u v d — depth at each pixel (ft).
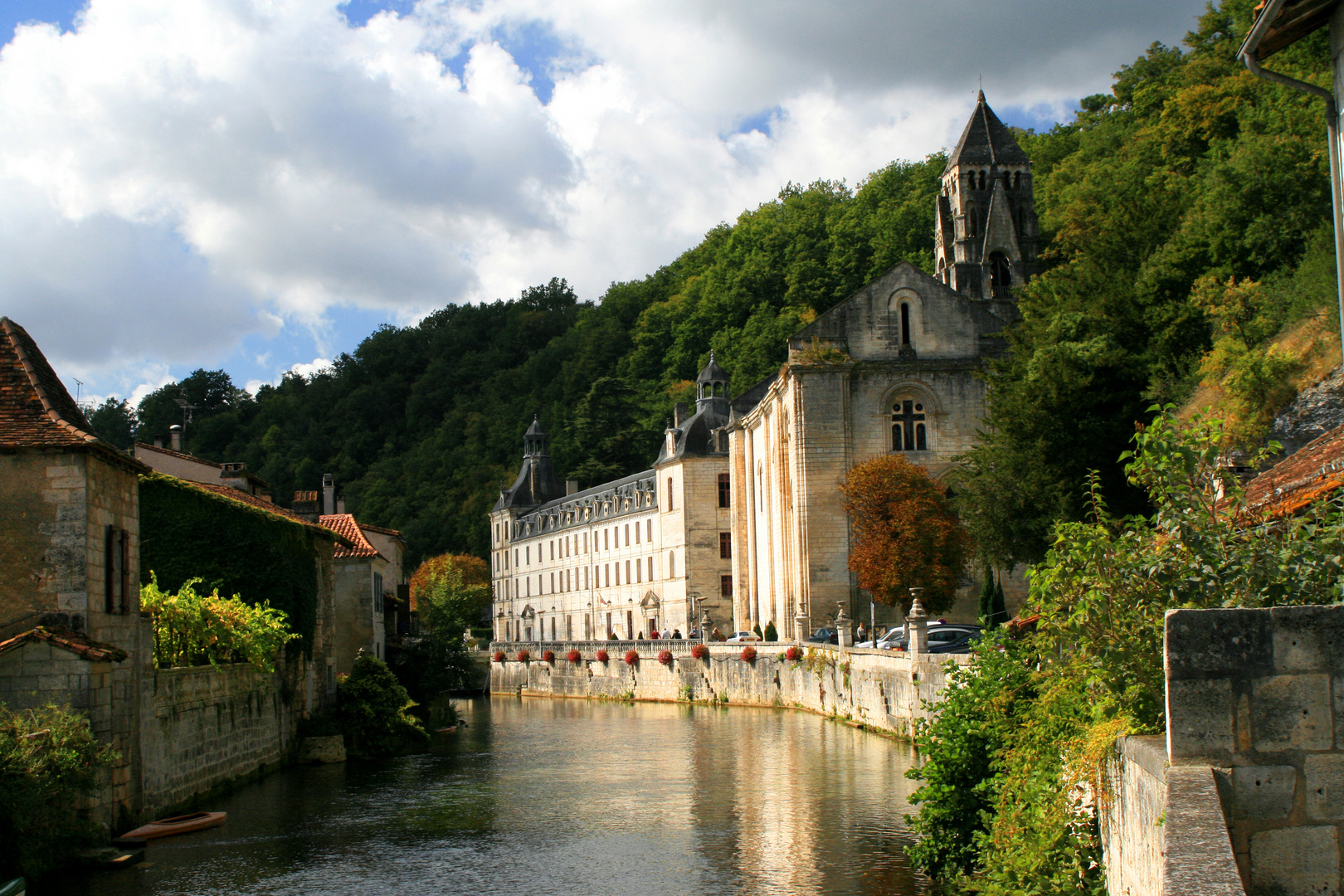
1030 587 41.27
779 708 186.70
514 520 431.84
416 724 147.02
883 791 96.68
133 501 83.56
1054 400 137.59
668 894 66.33
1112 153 299.17
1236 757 29.53
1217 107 224.74
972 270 268.82
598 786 108.06
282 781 113.09
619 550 349.00
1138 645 36.47
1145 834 33.04
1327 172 135.64
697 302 442.50
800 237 404.57
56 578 74.08
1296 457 63.00
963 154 272.31
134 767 80.84
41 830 68.03
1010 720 57.26
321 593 140.46
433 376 562.25
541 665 280.72
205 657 101.60
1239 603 34.78
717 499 308.19
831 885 66.23
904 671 126.31
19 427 75.66
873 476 186.19
